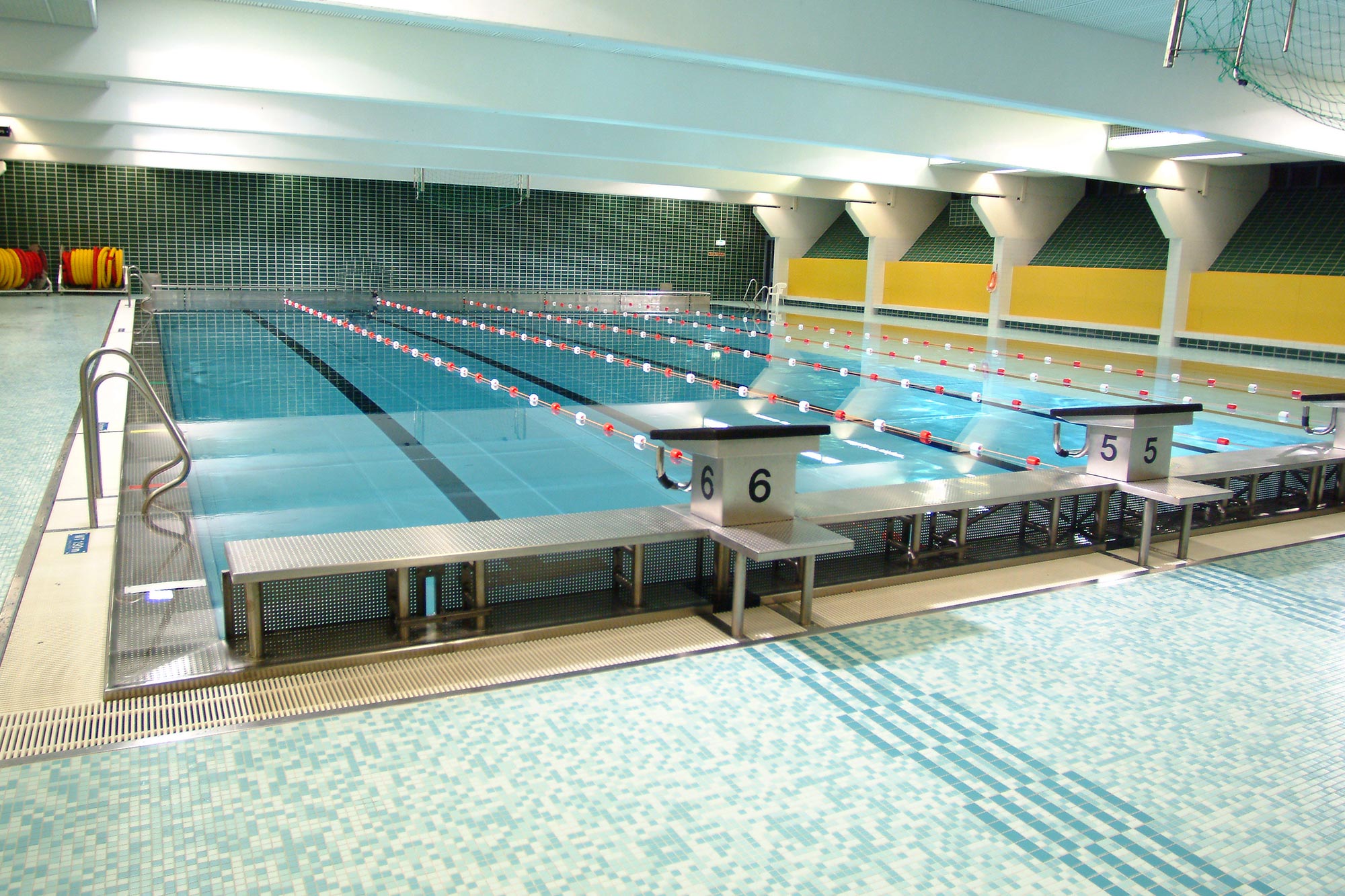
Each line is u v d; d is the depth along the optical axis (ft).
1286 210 37.65
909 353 36.78
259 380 24.41
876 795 5.95
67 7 17.61
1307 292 34.04
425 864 5.10
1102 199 46.01
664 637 8.45
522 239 56.59
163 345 31.55
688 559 9.86
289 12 20.61
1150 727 6.97
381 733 6.56
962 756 6.48
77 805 5.55
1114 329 41.29
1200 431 20.95
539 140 32.42
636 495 14.48
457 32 22.18
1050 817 5.78
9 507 10.84
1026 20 19.72
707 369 30.12
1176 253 37.99
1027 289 45.03
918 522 10.51
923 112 28.22
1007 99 20.07
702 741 6.57
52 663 7.27
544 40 22.79
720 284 63.16
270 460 16.02
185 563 9.37
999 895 5.02
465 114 31.42
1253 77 22.18
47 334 27.43
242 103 28.66
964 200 52.47
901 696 7.39
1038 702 7.34
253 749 6.28
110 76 19.70
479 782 5.96
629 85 24.31
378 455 16.72
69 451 13.53
